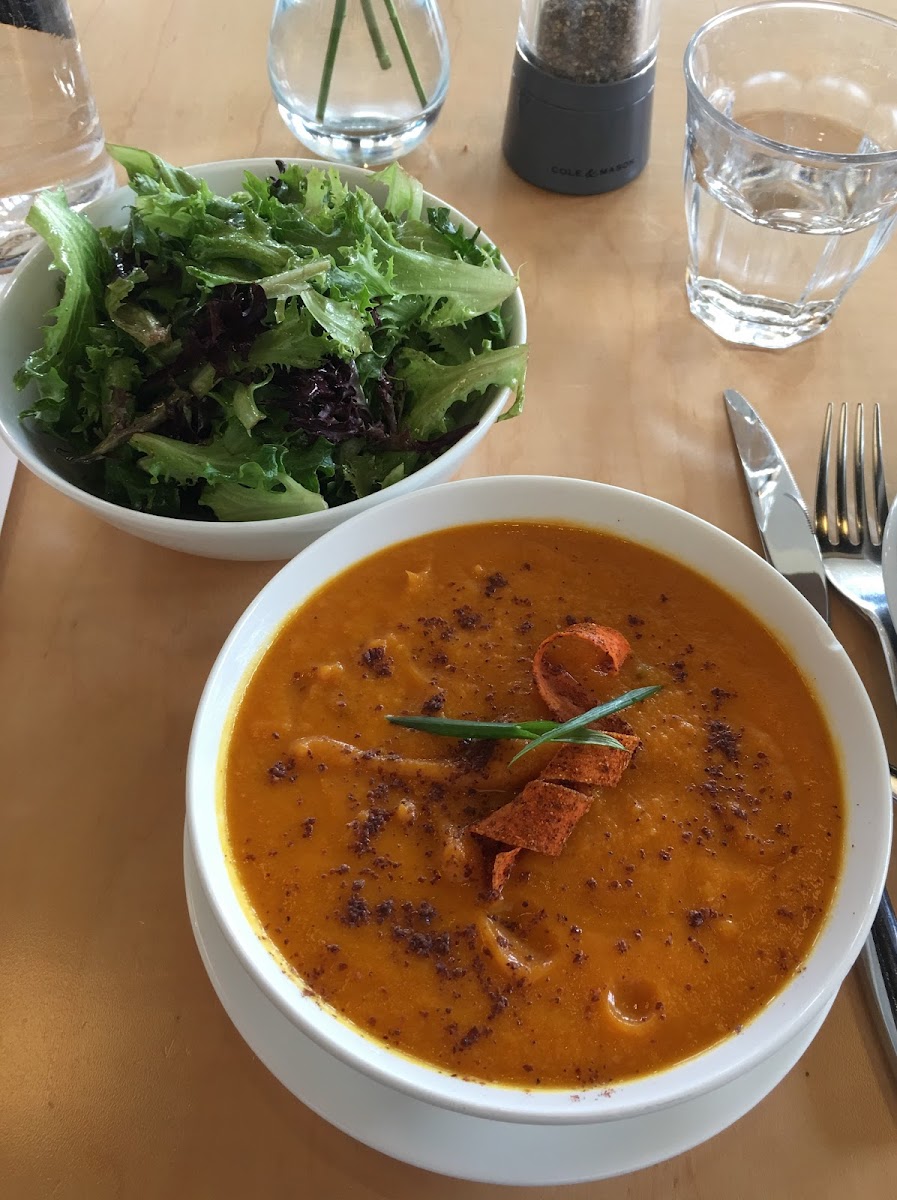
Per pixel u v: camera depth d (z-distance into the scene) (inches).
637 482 14.1
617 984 9.0
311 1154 9.2
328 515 11.2
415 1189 9.1
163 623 12.6
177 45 19.7
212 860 9.0
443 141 18.3
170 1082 9.5
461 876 9.4
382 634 11.0
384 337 12.9
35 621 12.5
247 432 11.9
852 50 15.9
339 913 9.3
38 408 11.9
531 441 14.5
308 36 15.9
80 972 10.1
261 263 12.4
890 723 11.7
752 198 15.0
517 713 10.4
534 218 17.2
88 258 12.5
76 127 16.4
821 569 12.6
